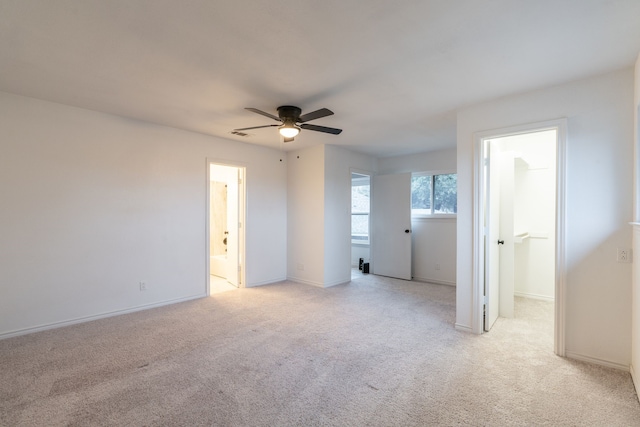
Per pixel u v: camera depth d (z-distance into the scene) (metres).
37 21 1.90
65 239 3.42
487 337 3.14
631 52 2.22
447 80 2.70
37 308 3.25
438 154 5.74
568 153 2.69
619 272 2.48
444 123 3.98
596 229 2.57
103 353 2.76
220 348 2.87
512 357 2.71
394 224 6.09
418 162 5.98
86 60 2.40
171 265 4.27
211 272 6.43
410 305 4.21
